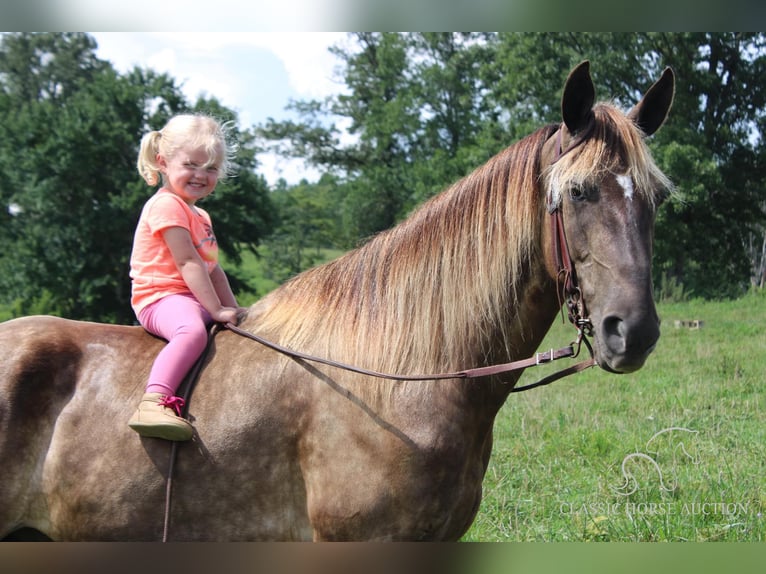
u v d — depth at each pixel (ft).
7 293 81.00
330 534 7.43
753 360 26.86
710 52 65.82
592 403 21.53
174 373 7.72
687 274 67.26
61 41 100.63
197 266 8.32
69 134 79.71
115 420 7.76
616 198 7.01
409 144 103.55
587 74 7.36
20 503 7.72
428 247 8.07
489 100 86.43
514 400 22.36
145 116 85.81
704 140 63.16
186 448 7.59
